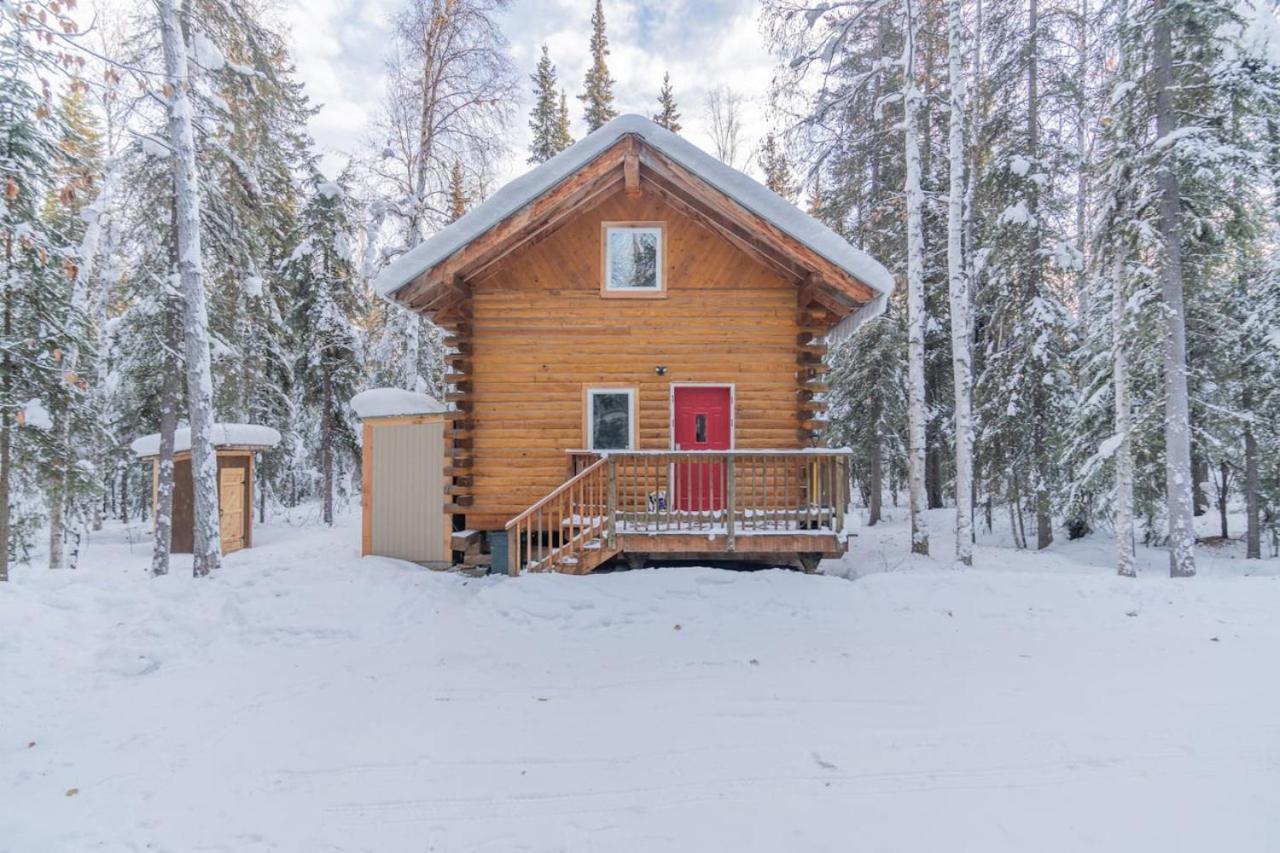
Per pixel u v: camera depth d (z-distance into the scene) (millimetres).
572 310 9922
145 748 4090
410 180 14312
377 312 19266
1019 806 3307
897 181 15461
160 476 10562
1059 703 4590
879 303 8898
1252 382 12219
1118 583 7559
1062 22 12266
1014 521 14961
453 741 4113
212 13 9719
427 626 6539
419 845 3061
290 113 11820
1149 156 9805
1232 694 4711
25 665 5406
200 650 6004
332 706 4695
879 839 3037
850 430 17719
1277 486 13055
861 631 6262
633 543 8125
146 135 8867
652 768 3744
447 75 13602
